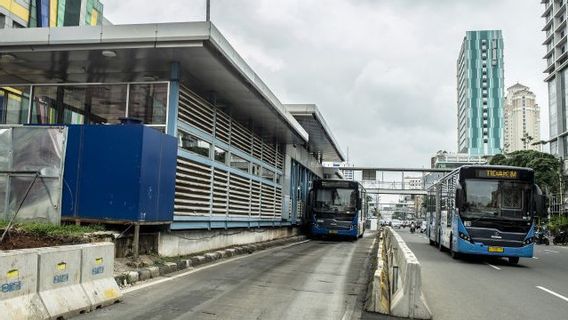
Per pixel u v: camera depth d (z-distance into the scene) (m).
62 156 11.30
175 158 13.21
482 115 186.88
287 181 28.16
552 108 88.81
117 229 11.60
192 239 15.18
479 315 8.32
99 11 43.94
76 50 12.88
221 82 15.34
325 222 29.17
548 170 57.16
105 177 11.49
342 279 11.48
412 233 55.72
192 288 9.41
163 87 13.87
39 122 14.82
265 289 9.59
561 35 85.94
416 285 7.69
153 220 11.94
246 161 21.03
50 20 35.88
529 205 17.16
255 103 17.81
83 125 11.71
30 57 13.51
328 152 39.78
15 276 6.00
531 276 14.37
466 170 17.61
